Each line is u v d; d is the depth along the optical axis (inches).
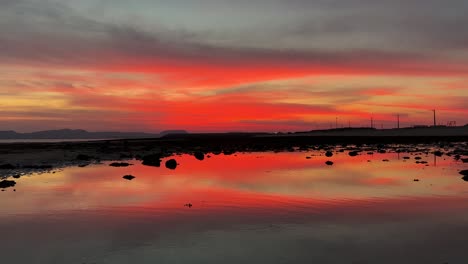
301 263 399.5
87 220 584.1
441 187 921.5
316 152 2450.8
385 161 1705.2
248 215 616.1
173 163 1473.9
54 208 671.1
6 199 756.6
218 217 602.5
